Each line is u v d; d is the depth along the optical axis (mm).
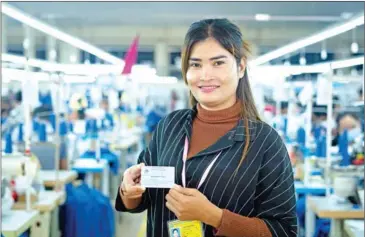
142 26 12469
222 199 1304
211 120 1387
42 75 3930
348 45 11898
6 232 2633
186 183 1329
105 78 6664
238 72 1374
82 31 12383
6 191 2969
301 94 4711
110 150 6012
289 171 1365
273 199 1327
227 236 1268
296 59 12484
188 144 1374
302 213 4047
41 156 4469
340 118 5000
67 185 4102
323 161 4254
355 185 3275
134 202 1429
